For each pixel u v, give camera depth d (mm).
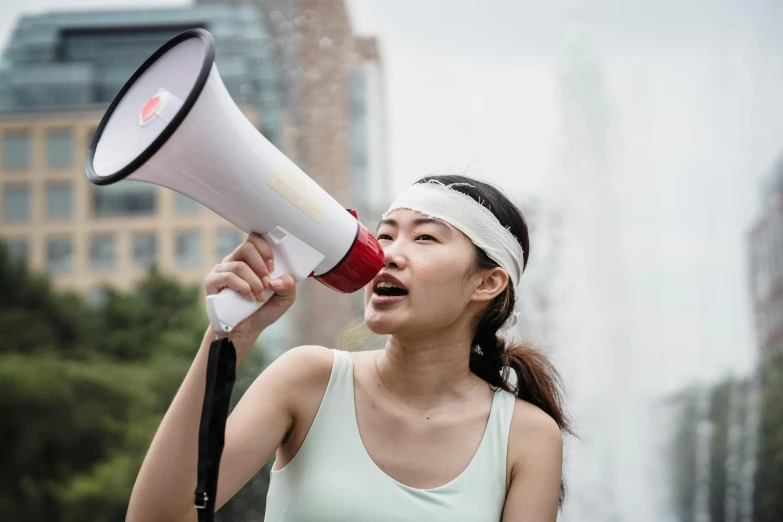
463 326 2094
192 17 53094
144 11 54844
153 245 47938
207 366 1697
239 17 52938
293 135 36875
